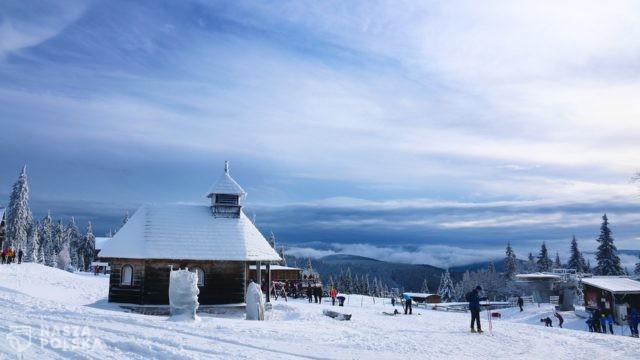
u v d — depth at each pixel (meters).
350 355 15.28
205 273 34.69
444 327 25.48
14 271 43.12
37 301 20.80
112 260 33.81
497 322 29.61
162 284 33.69
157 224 35.62
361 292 121.81
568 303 49.88
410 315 34.25
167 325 17.41
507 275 113.56
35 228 90.44
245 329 18.73
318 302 41.91
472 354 17.25
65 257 103.25
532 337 21.97
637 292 42.75
